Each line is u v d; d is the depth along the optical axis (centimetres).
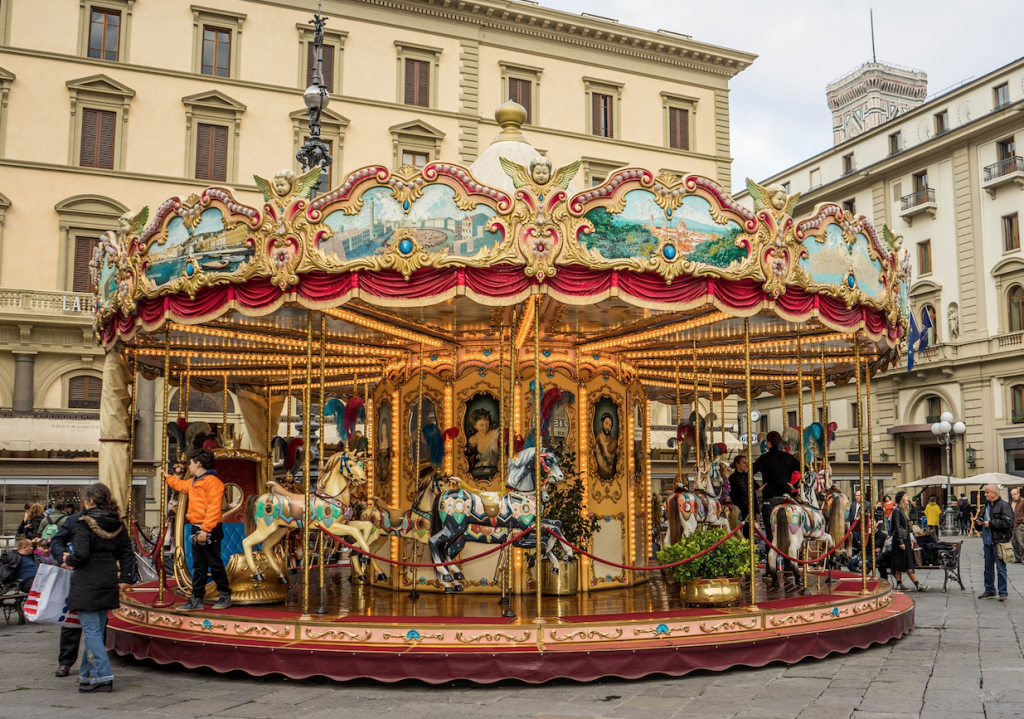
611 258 852
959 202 4153
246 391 1769
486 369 1212
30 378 3203
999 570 1463
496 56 3928
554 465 1040
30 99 3275
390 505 1282
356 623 852
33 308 3194
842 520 1345
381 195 862
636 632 860
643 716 698
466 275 852
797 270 928
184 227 932
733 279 891
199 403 3309
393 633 843
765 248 905
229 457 1184
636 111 4147
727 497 1406
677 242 872
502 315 1084
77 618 857
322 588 941
